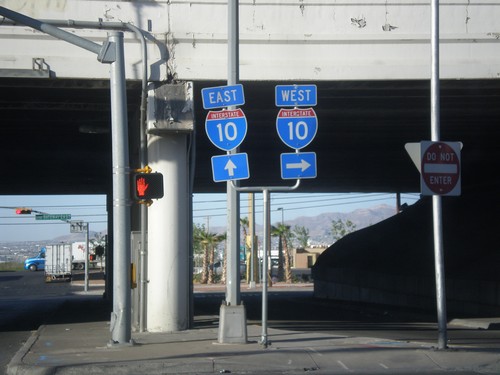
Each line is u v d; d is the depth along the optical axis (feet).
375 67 61.46
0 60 58.44
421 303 92.73
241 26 61.67
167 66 60.95
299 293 153.07
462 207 114.32
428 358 44.73
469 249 95.35
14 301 135.33
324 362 43.73
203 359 43.60
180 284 61.67
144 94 60.39
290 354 45.57
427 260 96.89
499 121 81.61
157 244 61.52
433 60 47.09
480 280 81.46
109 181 119.85
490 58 61.82
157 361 43.11
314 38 61.67
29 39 59.11
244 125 47.62
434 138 46.88
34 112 73.56
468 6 61.98
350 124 82.17
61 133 84.48
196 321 70.85
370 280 107.55
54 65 59.21
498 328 70.74
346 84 63.16
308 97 46.70
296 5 61.87
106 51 50.01
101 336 59.77
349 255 123.34
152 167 62.39
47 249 222.89
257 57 61.46
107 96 66.80
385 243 117.08
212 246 211.20
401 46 61.82
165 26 61.31
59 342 55.47
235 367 42.29
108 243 118.73
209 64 61.26
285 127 46.24
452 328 71.31
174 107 60.59
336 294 121.70
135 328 62.75
